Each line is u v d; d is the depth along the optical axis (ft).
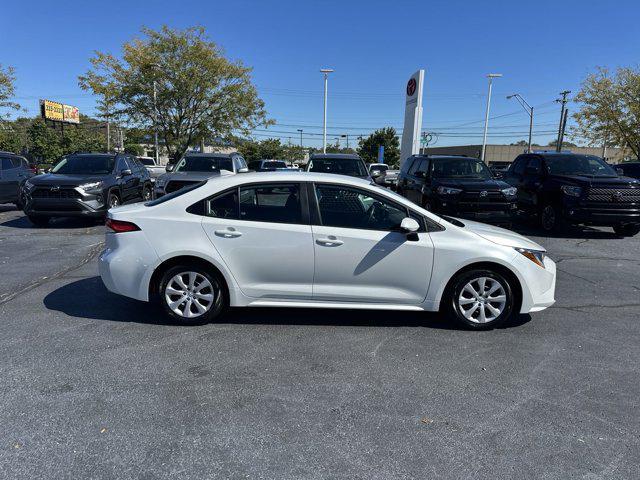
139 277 15.05
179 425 9.99
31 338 14.32
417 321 16.34
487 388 11.84
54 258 25.18
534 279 15.37
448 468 8.79
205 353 13.48
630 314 17.75
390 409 10.78
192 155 42.27
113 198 37.58
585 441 9.70
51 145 103.35
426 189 34.99
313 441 9.53
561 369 12.97
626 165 53.88
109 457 8.91
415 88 62.85
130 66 88.48
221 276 15.25
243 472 8.57
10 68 83.35
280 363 12.97
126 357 13.14
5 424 9.89
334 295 15.17
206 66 87.92
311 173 15.51
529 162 40.37
